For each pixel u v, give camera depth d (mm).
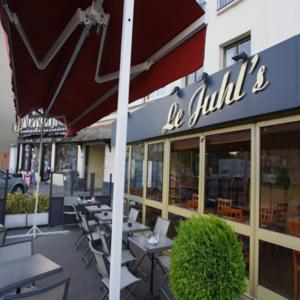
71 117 5617
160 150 7008
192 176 5730
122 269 3738
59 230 7586
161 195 6855
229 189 4715
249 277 4066
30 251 3457
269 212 3973
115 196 1789
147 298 3912
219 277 2305
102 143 14172
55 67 3516
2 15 1922
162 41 2582
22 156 22344
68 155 18156
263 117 4004
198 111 5234
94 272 4805
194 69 2381
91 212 6762
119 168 1800
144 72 3053
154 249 3834
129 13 1850
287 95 3498
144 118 7488
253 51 6000
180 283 2385
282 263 3717
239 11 6418
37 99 4934
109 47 2824
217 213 4938
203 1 7328
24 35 2484
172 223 6246
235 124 4582
